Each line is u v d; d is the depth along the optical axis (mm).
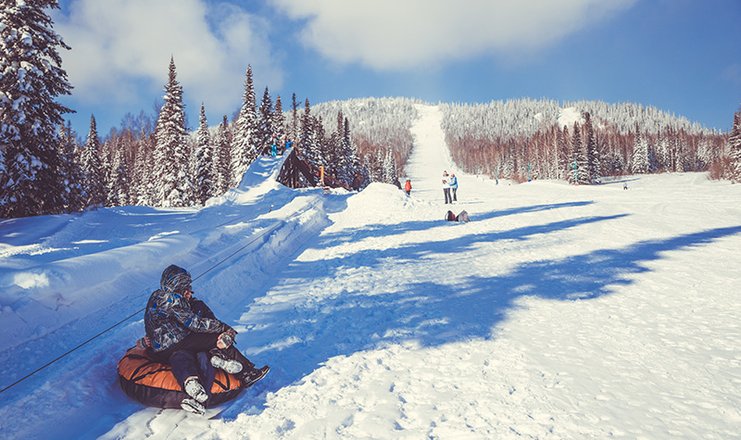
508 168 146375
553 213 22031
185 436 3389
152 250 7859
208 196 48500
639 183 74250
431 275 9422
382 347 5402
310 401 3992
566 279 8984
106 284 6289
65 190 19859
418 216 21797
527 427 3500
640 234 15016
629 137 155250
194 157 48719
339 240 14711
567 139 113688
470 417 3670
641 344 5477
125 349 4758
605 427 3512
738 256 11148
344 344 5520
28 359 4238
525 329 6051
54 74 18312
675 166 133875
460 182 109250
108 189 61594
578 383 4363
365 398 4047
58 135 19219
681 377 4523
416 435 3385
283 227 14195
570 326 6176
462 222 19094
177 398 3734
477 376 4531
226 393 3896
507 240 14156
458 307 7105
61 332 4926
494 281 8859
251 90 49094
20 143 17766
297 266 10508
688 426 3535
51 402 3629
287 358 5062
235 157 49562
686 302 7359
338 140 70938
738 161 56906
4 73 17234
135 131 130250
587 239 14180
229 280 8047
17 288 4961
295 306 7168
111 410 3740
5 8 17719
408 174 197375
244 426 3549
